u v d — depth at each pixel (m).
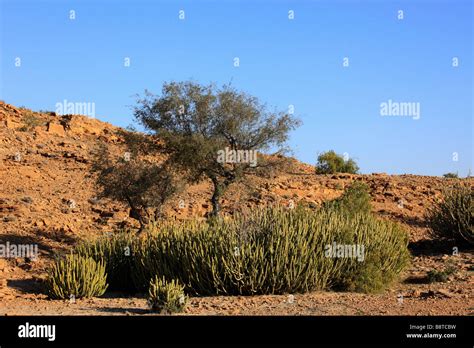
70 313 12.70
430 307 12.77
